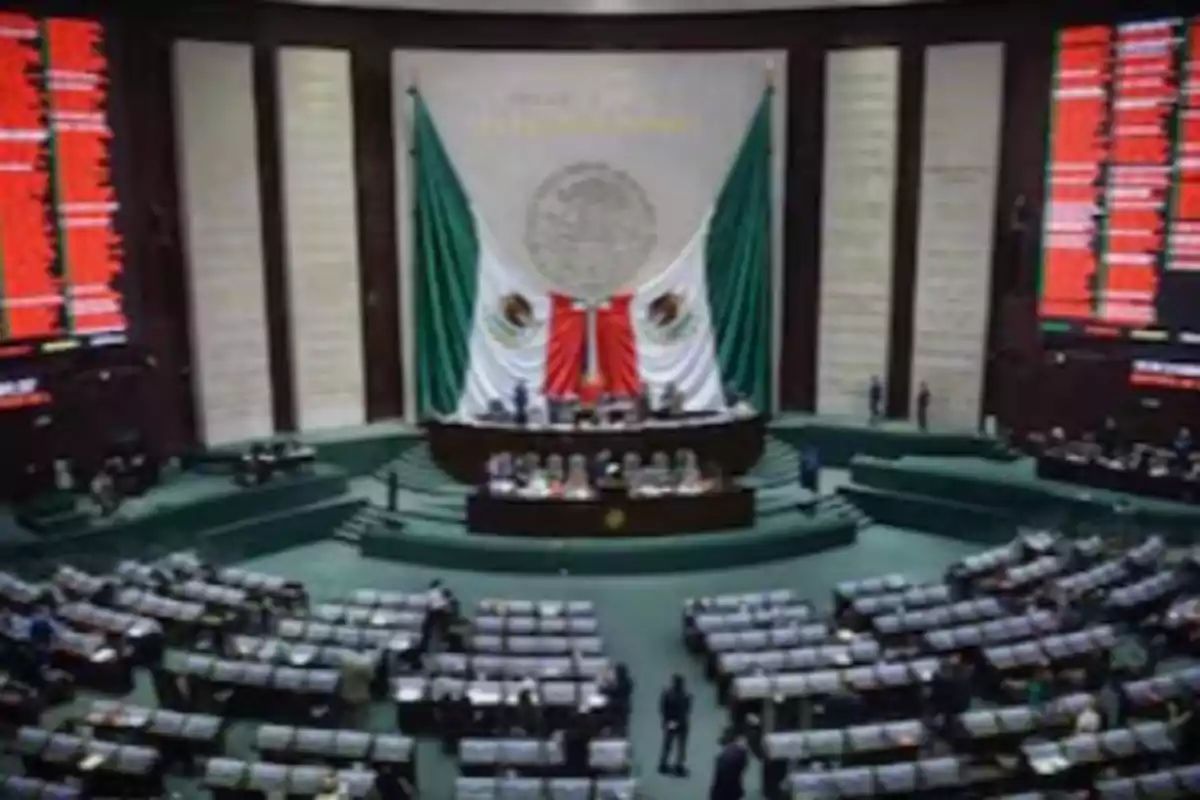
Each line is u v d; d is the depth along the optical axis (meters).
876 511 25.86
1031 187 26.62
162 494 23.89
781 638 18.02
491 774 14.42
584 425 25.53
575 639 17.98
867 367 28.92
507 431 25.30
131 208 24.81
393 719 17.12
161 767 14.46
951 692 15.95
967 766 14.21
